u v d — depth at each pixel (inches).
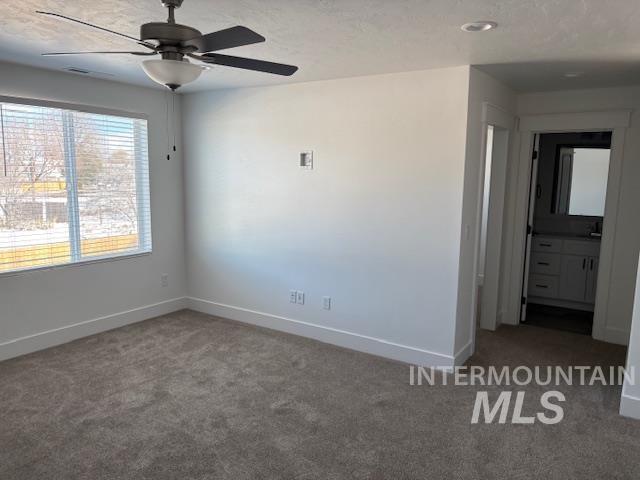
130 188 181.3
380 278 153.7
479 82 138.6
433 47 112.7
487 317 185.3
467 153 135.4
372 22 94.6
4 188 144.0
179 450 101.3
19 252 149.5
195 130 193.5
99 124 167.9
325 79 155.4
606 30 97.7
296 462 97.4
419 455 100.3
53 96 151.7
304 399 124.6
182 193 201.3
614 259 167.9
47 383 132.3
